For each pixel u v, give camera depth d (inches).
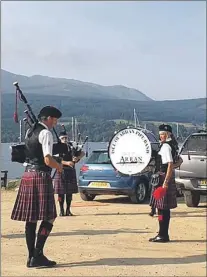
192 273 233.3
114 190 494.9
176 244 297.3
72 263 244.7
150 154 349.4
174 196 305.7
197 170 448.1
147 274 228.7
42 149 225.3
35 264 234.7
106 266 240.4
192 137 459.8
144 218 396.8
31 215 226.1
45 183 227.8
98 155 512.7
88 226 356.5
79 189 514.3
